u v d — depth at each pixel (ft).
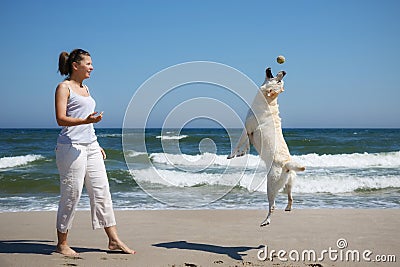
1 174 40.37
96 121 13.29
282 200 29.96
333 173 43.06
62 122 13.50
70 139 13.94
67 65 14.34
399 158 52.95
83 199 28.76
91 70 14.57
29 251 15.29
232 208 26.50
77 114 14.12
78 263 13.87
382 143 80.79
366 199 30.81
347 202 29.45
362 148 71.61
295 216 23.20
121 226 20.42
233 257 14.96
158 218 22.52
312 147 72.69
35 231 19.11
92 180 14.64
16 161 51.16
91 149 14.48
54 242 16.88
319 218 22.59
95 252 15.23
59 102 13.79
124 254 15.06
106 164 49.06
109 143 73.05
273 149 14.70
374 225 20.79
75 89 14.25
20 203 28.53
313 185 35.32
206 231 19.35
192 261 14.39
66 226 14.61
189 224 20.94
